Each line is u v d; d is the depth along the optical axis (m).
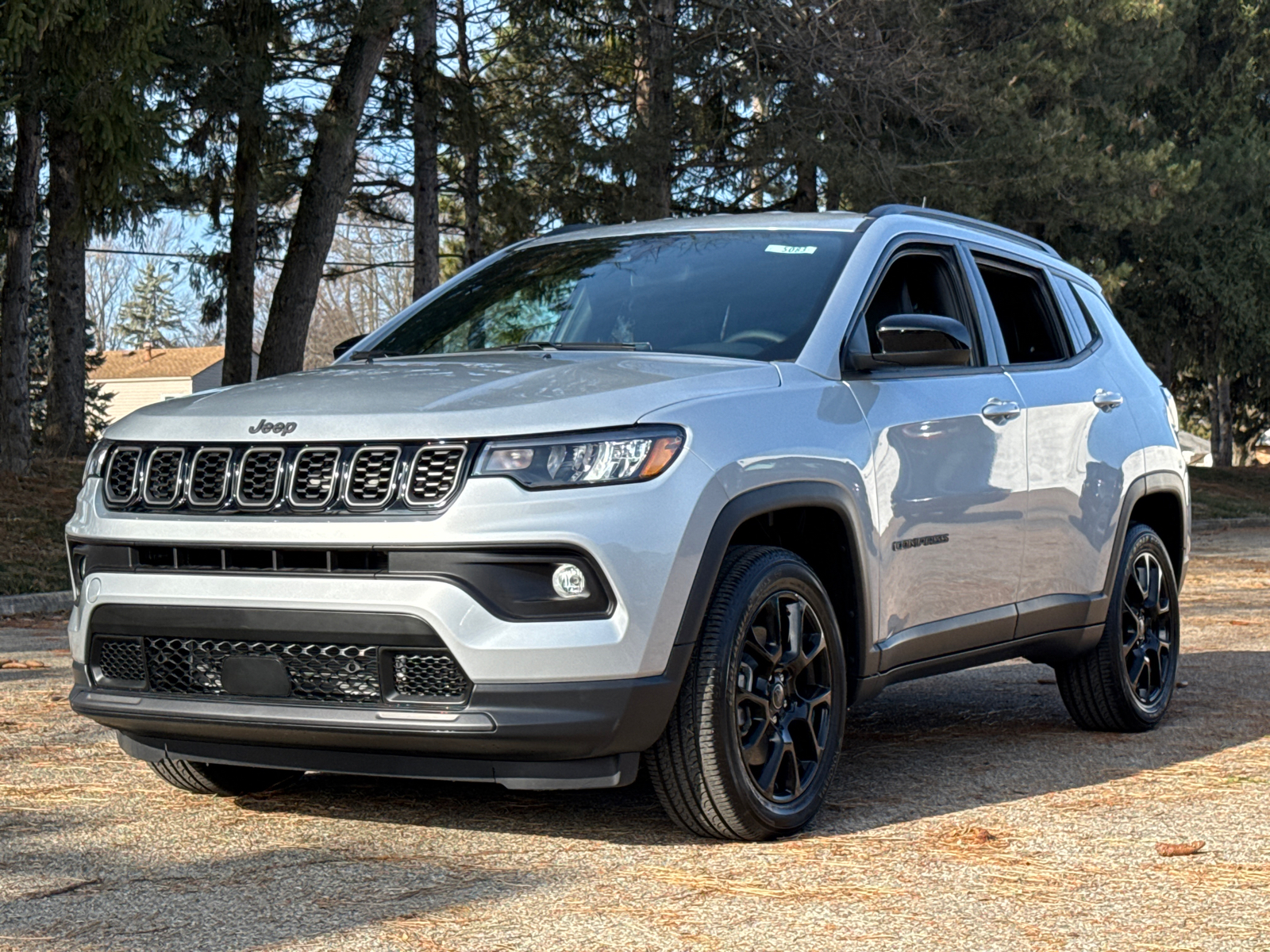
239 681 3.76
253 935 3.11
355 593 3.57
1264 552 17.53
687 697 3.75
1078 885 3.50
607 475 3.60
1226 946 3.04
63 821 4.20
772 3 21.06
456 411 3.66
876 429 4.37
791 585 4.02
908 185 22.72
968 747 5.37
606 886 3.49
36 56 13.25
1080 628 5.39
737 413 3.92
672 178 24.67
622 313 4.77
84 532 3.96
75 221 13.98
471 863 3.71
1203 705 6.29
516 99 27.50
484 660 3.51
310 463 3.69
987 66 23.56
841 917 3.24
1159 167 25.67
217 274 25.44
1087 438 5.47
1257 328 31.12
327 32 18.83
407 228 30.88
